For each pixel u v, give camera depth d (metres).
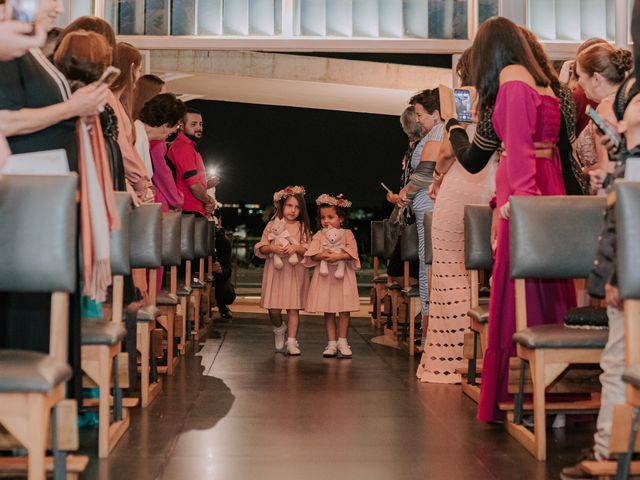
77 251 2.65
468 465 3.04
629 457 2.40
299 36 6.70
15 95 2.71
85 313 3.43
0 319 2.71
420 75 9.63
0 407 2.10
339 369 5.47
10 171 2.54
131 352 3.59
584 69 3.79
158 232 4.14
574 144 3.78
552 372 3.10
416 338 6.77
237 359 5.92
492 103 3.64
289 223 6.25
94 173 2.69
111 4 6.68
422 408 4.14
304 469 2.98
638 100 2.84
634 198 2.36
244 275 14.10
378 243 8.30
